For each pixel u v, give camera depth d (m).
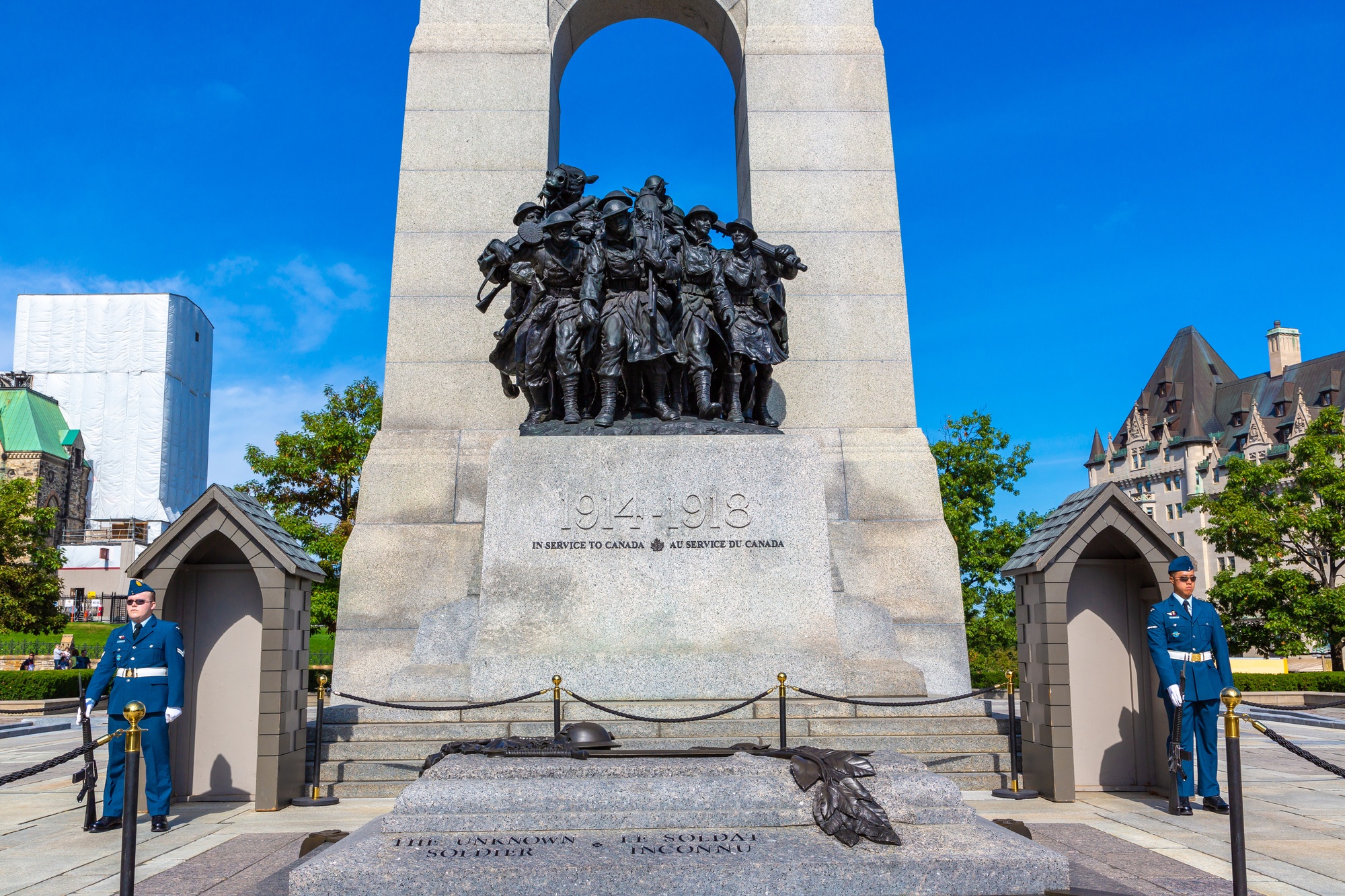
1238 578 36.12
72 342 85.62
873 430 15.52
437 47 16.72
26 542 43.78
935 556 14.75
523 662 10.89
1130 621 9.98
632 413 13.14
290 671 9.23
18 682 24.44
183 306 88.31
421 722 10.47
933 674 14.23
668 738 9.98
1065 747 9.09
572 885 5.02
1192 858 6.90
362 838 5.62
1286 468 36.69
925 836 5.53
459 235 16.02
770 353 13.14
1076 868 6.40
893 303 16.05
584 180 13.65
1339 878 6.38
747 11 17.28
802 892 5.12
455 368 15.53
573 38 18.36
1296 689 27.08
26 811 9.12
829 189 16.48
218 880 6.26
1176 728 8.53
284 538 9.66
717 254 13.21
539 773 5.93
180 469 87.69
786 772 5.89
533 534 11.61
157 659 8.23
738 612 11.41
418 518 14.77
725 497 11.78
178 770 9.41
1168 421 89.94
